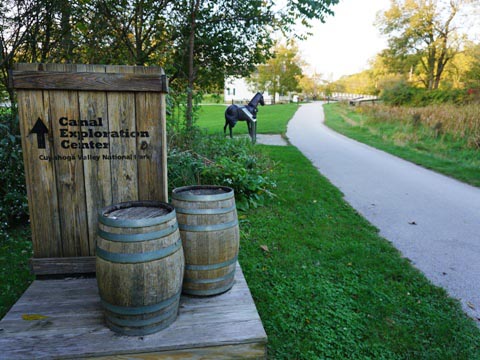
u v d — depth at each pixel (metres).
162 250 2.10
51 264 2.77
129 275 2.03
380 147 13.29
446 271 3.78
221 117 27.36
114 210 2.43
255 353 2.21
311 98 73.69
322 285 3.37
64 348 2.04
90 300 2.51
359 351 2.53
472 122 12.70
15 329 2.18
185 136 7.84
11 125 4.51
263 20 9.97
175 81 10.45
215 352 2.16
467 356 2.50
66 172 2.69
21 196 4.34
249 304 2.56
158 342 2.11
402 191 7.25
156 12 7.98
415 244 4.52
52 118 2.60
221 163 6.12
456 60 34.75
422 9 33.03
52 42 5.93
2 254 3.77
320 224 5.06
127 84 2.62
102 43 6.93
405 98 30.61
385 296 3.22
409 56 35.75
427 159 10.77
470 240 4.67
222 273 2.65
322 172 8.98
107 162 2.73
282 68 51.28
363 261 3.90
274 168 8.51
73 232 2.78
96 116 2.65
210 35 10.20
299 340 2.62
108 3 6.88
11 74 2.47
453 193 7.14
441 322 2.87
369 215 5.66
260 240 4.40
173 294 2.21
